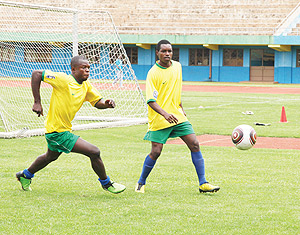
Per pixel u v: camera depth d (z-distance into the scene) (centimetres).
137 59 8006
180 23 8375
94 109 3112
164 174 1336
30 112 2916
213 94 4738
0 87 4175
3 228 879
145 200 1072
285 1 8156
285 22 7738
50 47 3447
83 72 1082
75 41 2584
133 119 2616
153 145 1143
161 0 8700
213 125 2439
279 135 2127
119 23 8531
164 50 1122
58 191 1148
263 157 1597
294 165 1466
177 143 1906
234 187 1191
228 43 7312
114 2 8794
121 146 1819
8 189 1160
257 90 5453
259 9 8150
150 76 1131
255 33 7681
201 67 7825
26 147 1756
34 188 1174
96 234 850
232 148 1783
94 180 1262
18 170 1370
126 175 1326
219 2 8412
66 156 1582
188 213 973
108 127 2361
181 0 8600
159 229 877
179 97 1166
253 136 1359
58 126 1081
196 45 7806
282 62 7381
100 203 1046
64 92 1070
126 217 948
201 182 1137
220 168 1415
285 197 1098
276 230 876
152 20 8531
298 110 3216
